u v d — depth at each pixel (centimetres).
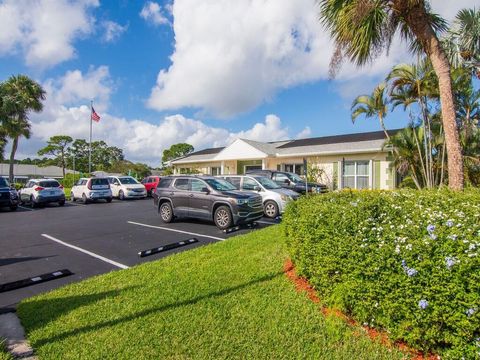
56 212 1534
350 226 345
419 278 263
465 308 242
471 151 1198
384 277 289
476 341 241
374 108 1409
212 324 351
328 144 1970
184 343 318
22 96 3031
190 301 409
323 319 351
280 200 1139
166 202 1087
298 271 448
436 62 633
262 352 299
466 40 991
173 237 852
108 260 649
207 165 2633
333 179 1814
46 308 408
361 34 618
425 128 1216
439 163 1230
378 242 306
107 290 461
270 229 846
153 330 345
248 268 524
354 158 1752
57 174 5838
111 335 338
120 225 1059
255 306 388
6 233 960
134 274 528
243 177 1266
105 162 7088
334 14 648
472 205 413
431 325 262
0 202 1566
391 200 460
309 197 566
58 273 566
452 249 254
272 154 2011
